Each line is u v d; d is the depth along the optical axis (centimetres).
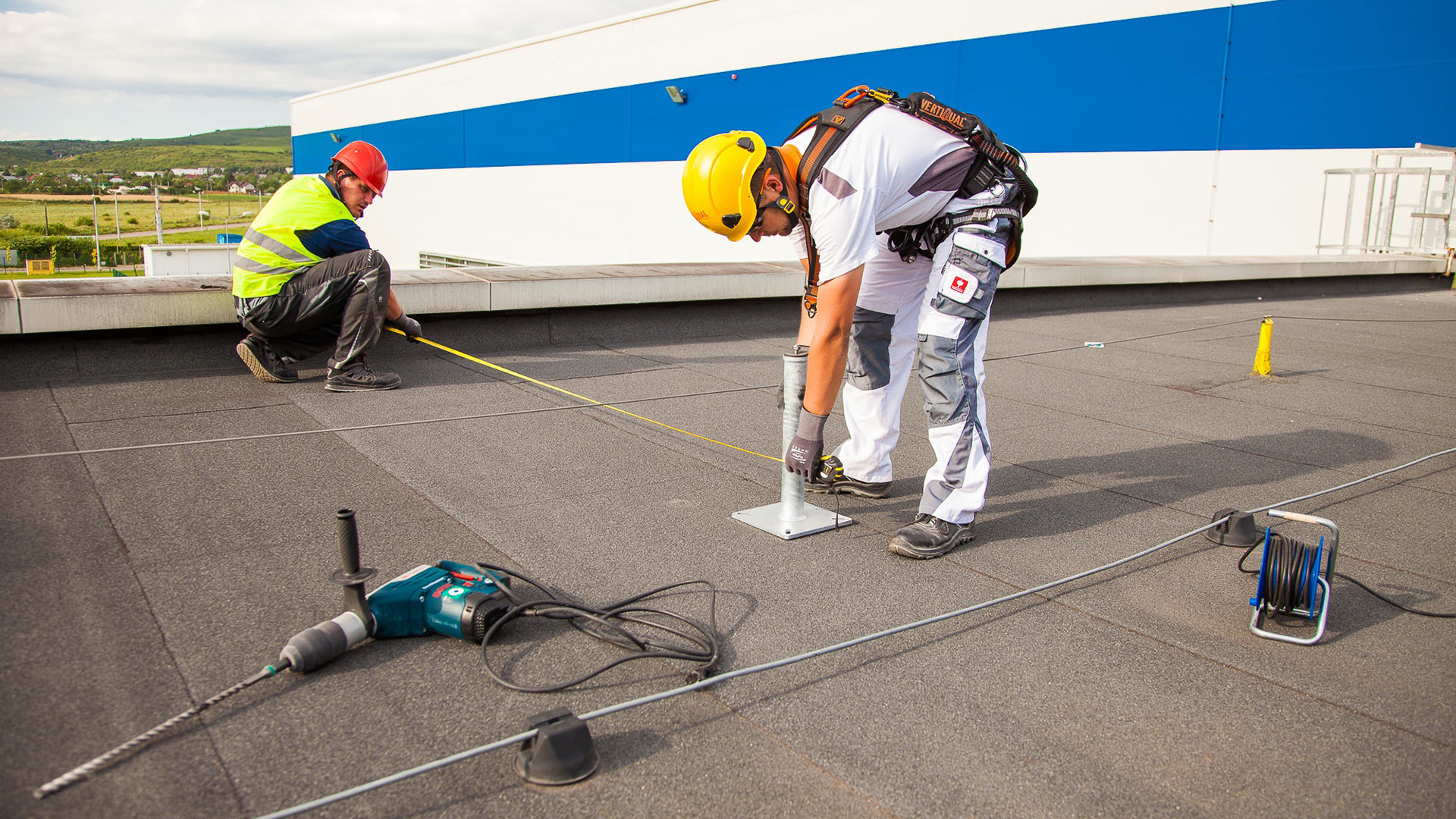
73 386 435
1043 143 1480
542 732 164
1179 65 1332
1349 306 975
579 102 2138
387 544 267
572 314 616
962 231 265
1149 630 233
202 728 175
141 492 300
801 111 1717
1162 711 195
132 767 162
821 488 343
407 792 159
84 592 228
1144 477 364
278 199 430
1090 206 1451
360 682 195
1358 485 356
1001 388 527
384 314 445
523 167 2336
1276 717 194
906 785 167
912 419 455
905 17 1571
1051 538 297
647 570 259
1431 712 198
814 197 242
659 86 1947
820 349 254
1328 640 230
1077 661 216
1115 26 1377
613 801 159
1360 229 1238
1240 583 264
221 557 253
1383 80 1180
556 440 384
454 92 2545
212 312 475
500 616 214
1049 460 386
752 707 192
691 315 675
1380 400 510
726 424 421
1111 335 731
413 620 214
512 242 2411
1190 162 1345
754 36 1769
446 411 422
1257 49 1267
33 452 335
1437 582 267
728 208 241
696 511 308
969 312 268
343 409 417
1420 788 171
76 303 436
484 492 317
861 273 245
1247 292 1042
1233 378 564
